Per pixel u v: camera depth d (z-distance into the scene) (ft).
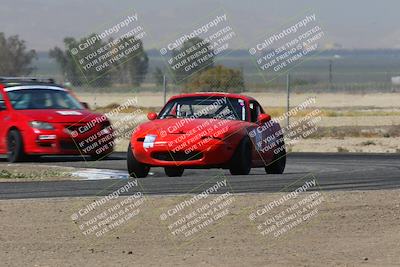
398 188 125.80
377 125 301.22
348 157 193.16
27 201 109.60
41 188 123.13
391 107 409.08
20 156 167.63
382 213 105.29
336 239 92.27
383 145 238.68
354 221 100.83
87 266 80.02
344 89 576.20
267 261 82.69
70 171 148.97
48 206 106.42
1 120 170.91
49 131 165.17
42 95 176.65
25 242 88.53
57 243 88.74
